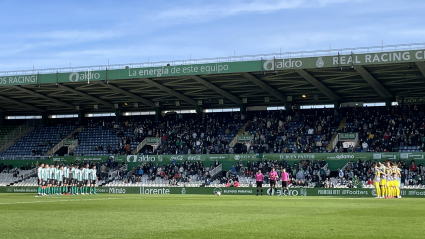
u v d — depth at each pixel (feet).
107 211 63.46
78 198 114.01
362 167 171.42
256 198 115.03
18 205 79.36
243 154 190.08
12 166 217.97
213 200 100.01
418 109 200.85
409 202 90.48
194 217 53.57
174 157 198.59
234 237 36.37
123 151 216.74
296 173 176.86
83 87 199.41
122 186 185.78
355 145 191.21
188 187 175.63
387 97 205.36
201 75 178.09
